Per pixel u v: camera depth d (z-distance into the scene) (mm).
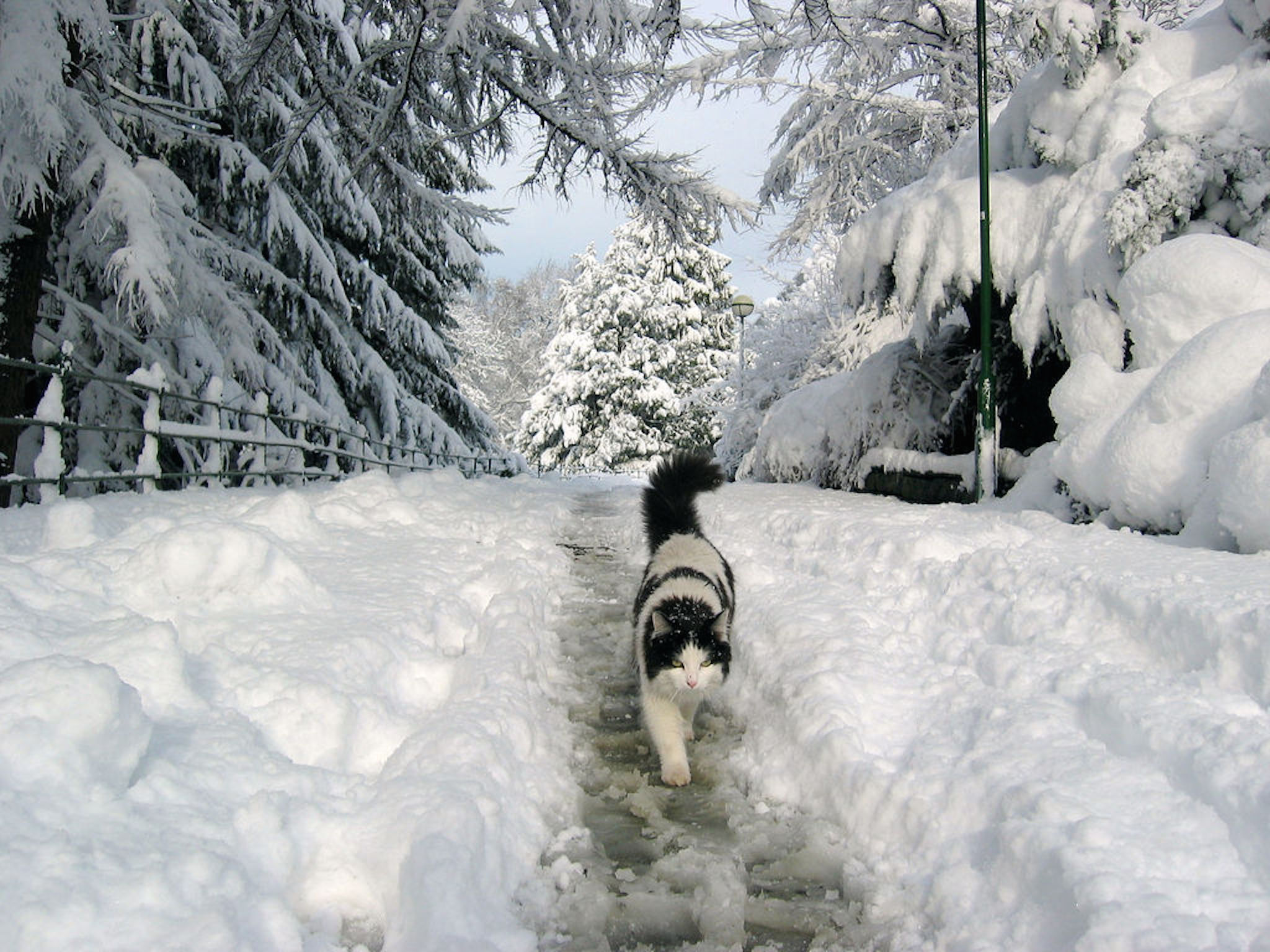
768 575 6031
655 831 2979
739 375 20875
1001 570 4301
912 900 2420
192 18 10492
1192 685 2834
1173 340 5805
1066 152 7844
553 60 9844
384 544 6410
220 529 3930
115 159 6758
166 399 9008
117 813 2100
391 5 10055
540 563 6723
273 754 2699
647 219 11562
